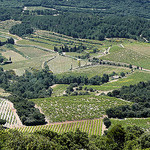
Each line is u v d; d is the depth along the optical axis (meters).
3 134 152.50
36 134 157.12
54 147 145.12
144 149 146.50
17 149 142.38
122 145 162.88
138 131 170.00
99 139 164.75
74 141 158.25
